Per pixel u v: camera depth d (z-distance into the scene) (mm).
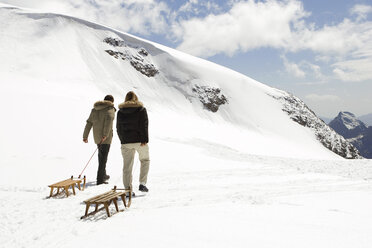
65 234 3428
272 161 14719
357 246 2727
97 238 3154
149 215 4086
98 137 7133
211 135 53250
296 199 5387
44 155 10250
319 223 3555
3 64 66000
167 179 8055
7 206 4801
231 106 93875
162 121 47594
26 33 83688
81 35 94875
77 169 8797
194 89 95062
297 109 103562
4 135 12844
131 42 106250
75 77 73750
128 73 92125
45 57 76000
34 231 3574
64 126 17203
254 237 2992
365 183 7871
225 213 4094
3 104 19766
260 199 5266
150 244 2840
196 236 3037
